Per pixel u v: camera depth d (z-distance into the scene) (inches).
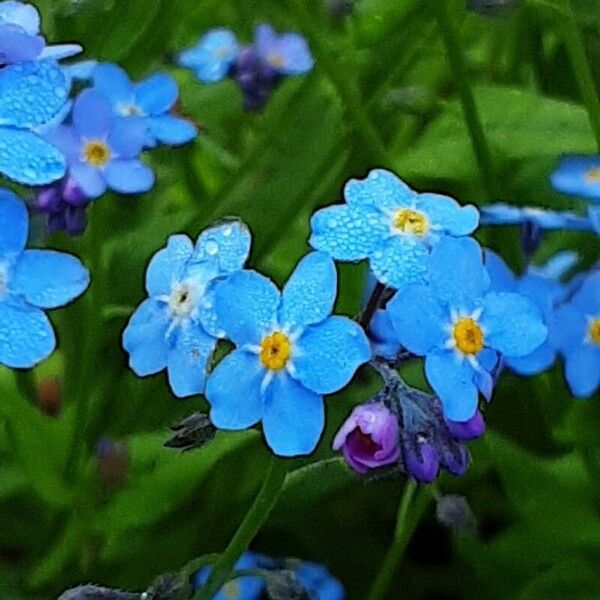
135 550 4.2
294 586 3.2
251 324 2.9
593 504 4.2
